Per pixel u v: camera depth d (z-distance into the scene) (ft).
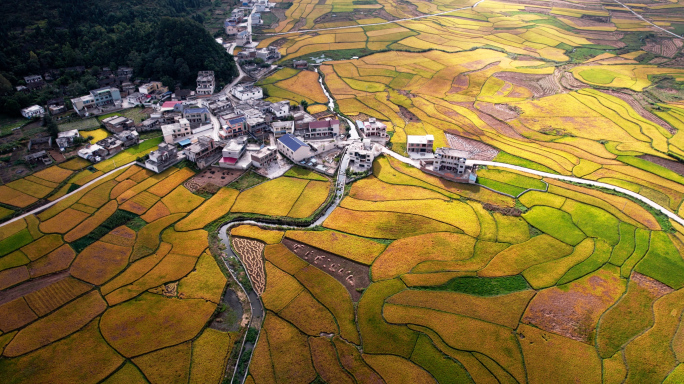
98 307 280.51
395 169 442.91
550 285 298.97
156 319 272.51
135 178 414.41
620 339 260.83
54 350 252.62
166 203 382.63
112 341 258.57
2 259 317.42
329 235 348.59
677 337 261.85
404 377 240.12
